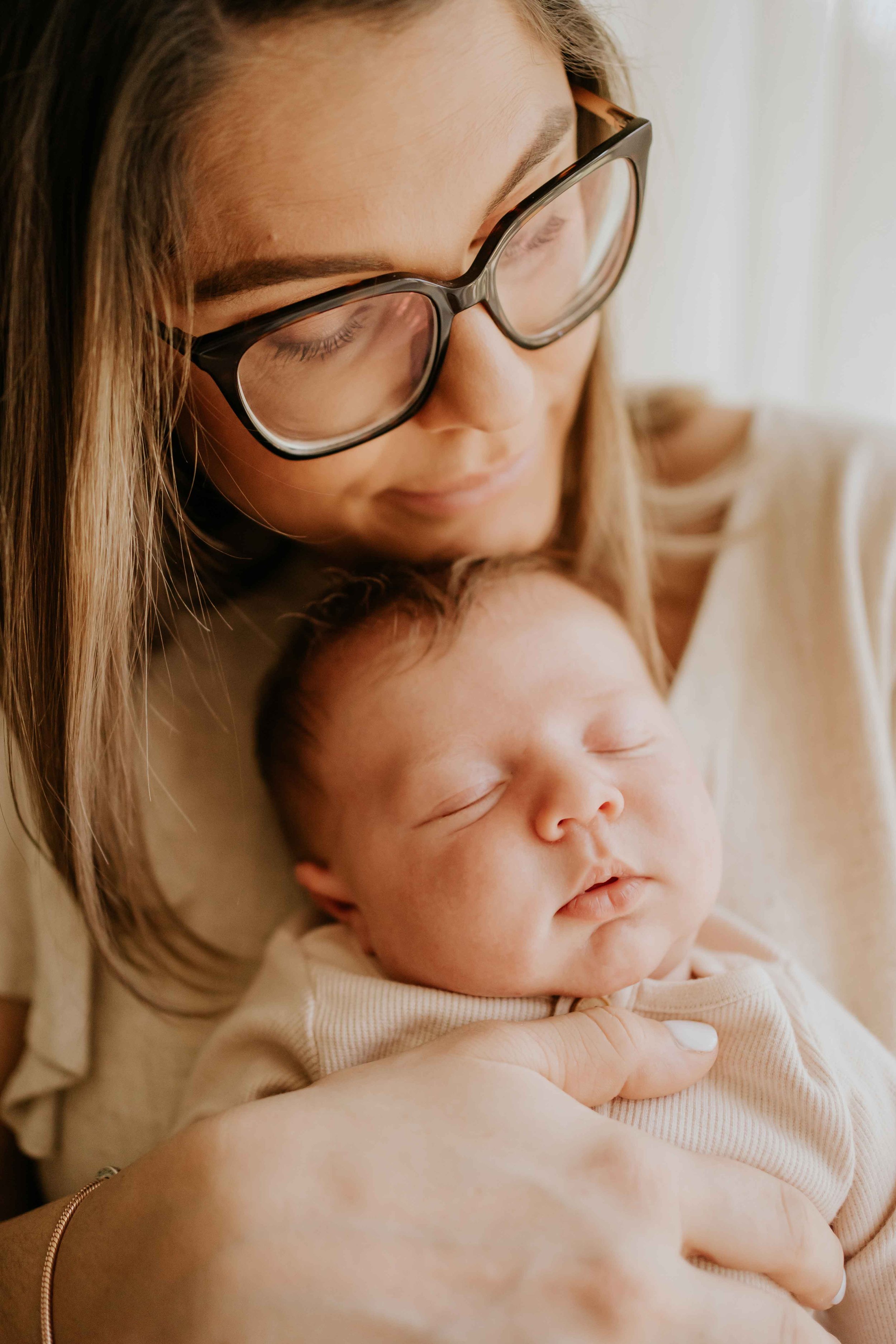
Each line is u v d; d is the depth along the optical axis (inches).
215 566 38.8
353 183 24.7
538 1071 27.2
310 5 23.0
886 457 41.5
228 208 25.2
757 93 48.9
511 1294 22.7
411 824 32.4
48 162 27.7
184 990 39.5
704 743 38.5
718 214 51.3
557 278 32.0
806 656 39.1
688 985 30.7
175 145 24.6
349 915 36.7
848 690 37.7
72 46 25.9
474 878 30.5
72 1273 25.3
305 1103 26.0
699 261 52.4
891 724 38.5
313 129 24.0
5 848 37.1
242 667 41.0
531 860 30.4
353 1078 26.9
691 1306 23.0
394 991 31.4
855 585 38.9
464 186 25.7
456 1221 23.6
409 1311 22.7
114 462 30.2
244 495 33.1
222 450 31.4
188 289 26.8
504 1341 22.3
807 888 36.2
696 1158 26.4
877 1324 28.0
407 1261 23.1
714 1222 25.4
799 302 52.2
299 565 41.9
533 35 26.4
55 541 32.1
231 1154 24.7
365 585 37.6
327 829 35.9
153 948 39.3
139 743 37.3
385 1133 25.1
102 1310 24.3
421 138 24.5
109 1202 25.9
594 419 40.7
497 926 30.1
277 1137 25.0
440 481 33.4
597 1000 30.4
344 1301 22.7
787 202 50.5
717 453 45.2
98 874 36.7
